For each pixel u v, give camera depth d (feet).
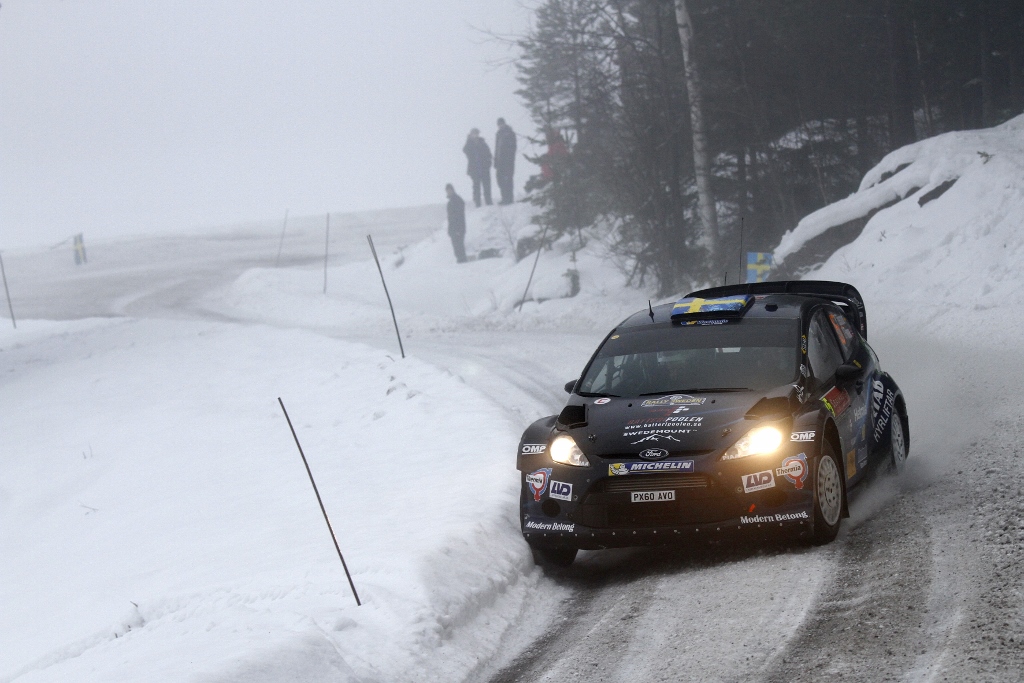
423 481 45.60
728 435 29.78
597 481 30.25
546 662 24.29
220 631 26.68
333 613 27.20
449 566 30.14
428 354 96.32
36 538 58.29
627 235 136.77
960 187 93.56
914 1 126.00
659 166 132.26
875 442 35.58
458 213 204.95
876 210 102.83
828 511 29.73
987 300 71.20
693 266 131.95
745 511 28.89
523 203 227.81
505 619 28.43
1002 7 129.90
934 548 27.25
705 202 126.93
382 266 221.46
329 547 36.19
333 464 56.65
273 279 215.72
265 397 86.69
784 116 135.54
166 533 50.16
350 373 88.38
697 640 23.82
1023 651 20.01
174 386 98.27
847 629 22.84
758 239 135.03
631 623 26.04
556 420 34.24
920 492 33.58
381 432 62.54
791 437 29.53
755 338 34.78
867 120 138.00
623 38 132.36
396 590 28.48
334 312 166.91
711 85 131.44
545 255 170.71
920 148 105.19
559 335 107.24
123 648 27.86
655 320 38.50
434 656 25.08
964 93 140.77
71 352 136.46
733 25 131.34
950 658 20.31
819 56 133.80
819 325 36.47
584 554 34.58
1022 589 23.13
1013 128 103.09
